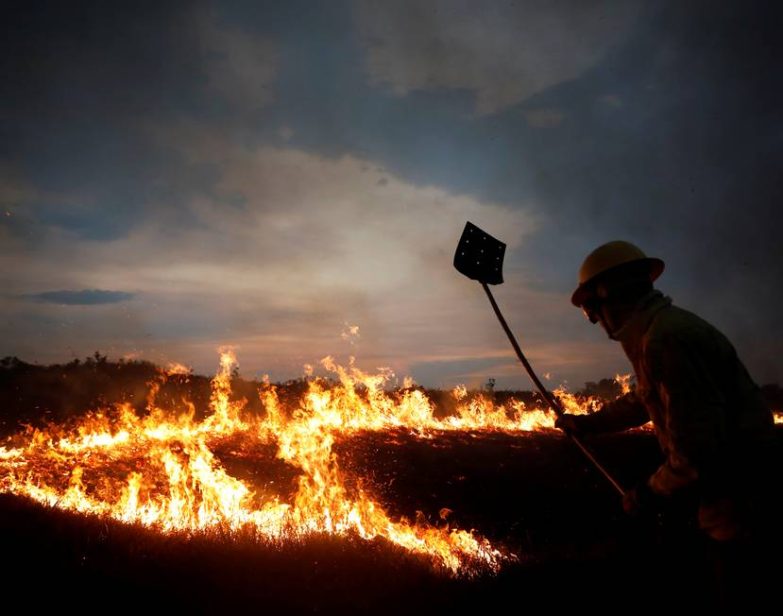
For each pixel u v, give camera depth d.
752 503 2.84
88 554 4.95
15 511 5.75
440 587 4.71
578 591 4.60
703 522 2.96
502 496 8.11
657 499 3.02
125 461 8.77
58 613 4.09
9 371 15.05
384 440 9.80
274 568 4.86
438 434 10.26
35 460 8.76
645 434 10.09
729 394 2.92
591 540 6.82
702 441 2.79
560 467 8.99
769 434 2.91
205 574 4.71
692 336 2.91
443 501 7.95
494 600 4.49
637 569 4.91
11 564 4.65
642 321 3.12
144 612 4.17
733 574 2.88
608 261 3.28
